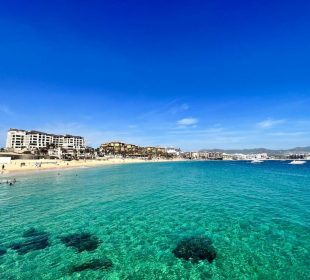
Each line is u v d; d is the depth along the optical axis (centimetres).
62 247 1520
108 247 1513
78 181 5081
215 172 7894
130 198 3028
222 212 2267
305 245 1465
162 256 1373
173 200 2877
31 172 7594
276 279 1114
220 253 1388
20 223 1997
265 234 1662
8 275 1202
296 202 2655
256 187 3916
